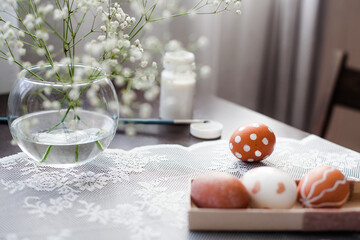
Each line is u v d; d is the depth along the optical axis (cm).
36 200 49
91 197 50
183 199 50
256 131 57
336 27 133
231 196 43
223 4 106
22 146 52
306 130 137
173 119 72
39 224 45
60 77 54
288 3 115
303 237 44
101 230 44
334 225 43
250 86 121
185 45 103
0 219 45
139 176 55
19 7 65
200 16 102
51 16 72
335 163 59
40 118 50
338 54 95
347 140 154
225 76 119
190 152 62
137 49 53
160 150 62
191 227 44
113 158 59
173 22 100
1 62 79
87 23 72
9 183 52
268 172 46
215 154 61
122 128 69
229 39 114
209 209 43
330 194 44
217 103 82
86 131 51
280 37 120
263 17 115
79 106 50
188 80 72
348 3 130
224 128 71
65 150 50
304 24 119
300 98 128
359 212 43
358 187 48
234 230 44
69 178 54
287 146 64
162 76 72
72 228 44
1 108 73
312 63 129
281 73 123
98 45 50
